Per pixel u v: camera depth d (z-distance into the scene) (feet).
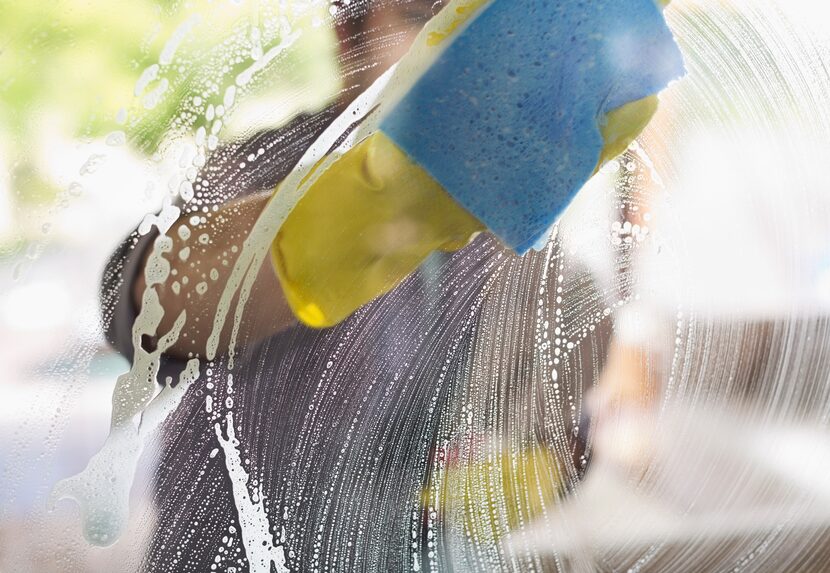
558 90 1.13
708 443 1.81
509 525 1.79
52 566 1.30
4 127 1.30
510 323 1.98
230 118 1.48
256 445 1.62
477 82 1.12
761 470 1.74
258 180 1.48
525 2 1.09
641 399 1.88
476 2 1.12
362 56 1.45
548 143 1.16
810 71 1.60
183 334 1.48
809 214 1.69
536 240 1.27
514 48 1.11
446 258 1.81
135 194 1.41
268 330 1.59
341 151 1.40
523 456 1.88
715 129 1.68
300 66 1.46
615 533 1.77
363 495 1.73
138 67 1.38
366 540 1.70
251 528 1.56
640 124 1.26
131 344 1.40
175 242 1.45
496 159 1.17
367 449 1.75
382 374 1.79
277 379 1.63
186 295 1.47
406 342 1.82
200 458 1.52
